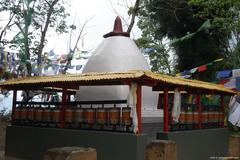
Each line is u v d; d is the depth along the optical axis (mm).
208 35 22922
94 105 11922
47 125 12156
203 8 21078
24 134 12719
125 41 13453
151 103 12500
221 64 22203
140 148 9453
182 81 11203
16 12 19953
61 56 17203
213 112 14242
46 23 20953
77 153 7246
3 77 15281
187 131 11625
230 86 16188
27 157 12461
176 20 23531
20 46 18172
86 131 10633
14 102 13602
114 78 9477
